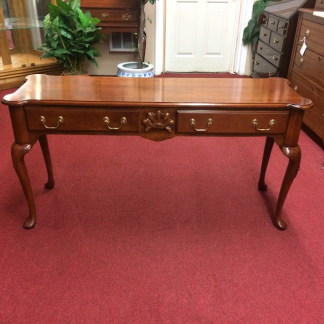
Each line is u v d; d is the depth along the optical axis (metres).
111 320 1.29
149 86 1.67
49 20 3.49
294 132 1.53
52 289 1.42
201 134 1.53
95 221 1.81
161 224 1.80
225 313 1.33
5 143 2.61
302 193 2.07
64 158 2.42
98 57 4.14
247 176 2.24
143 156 2.48
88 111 1.47
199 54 4.43
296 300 1.39
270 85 1.73
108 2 3.48
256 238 1.72
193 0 4.10
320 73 2.54
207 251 1.63
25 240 1.67
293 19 3.03
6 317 1.30
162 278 1.48
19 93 1.51
